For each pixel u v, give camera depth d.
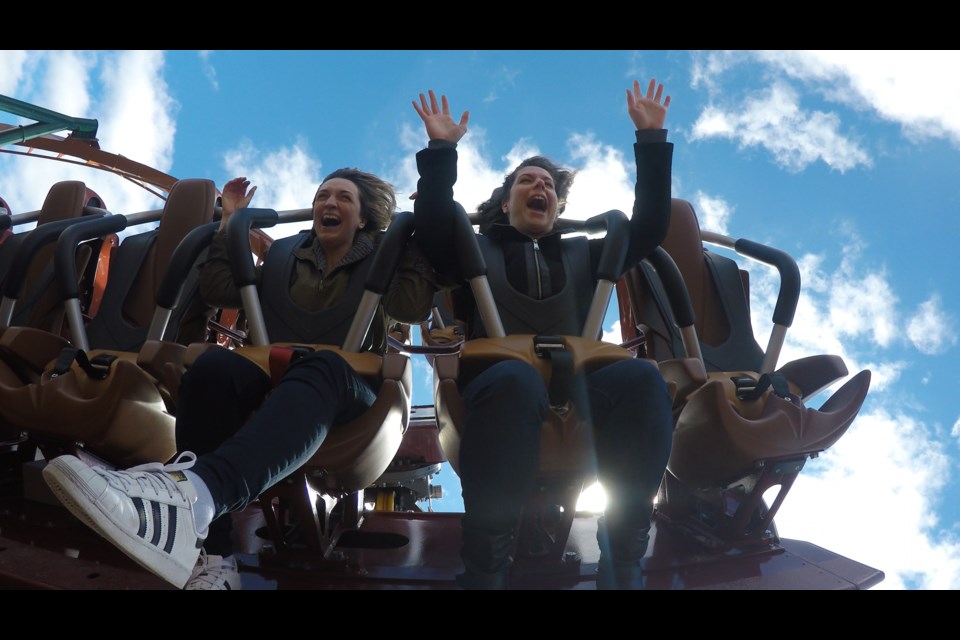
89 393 2.13
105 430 2.12
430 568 1.99
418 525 2.52
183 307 2.51
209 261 2.30
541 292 2.19
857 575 2.13
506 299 2.15
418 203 2.04
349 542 2.40
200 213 2.72
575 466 1.86
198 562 1.69
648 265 2.71
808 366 2.47
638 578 1.77
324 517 2.11
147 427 2.21
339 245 2.28
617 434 1.76
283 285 2.22
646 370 1.75
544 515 2.23
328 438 1.86
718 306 2.71
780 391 2.24
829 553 2.33
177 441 1.78
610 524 1.78
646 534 1.78
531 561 2.04
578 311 2.18
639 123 2.19
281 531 1.98
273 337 2.17
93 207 3.06
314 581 1.92
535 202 2.29
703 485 2.38
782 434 2.21
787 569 2.16
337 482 1.98
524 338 1.95
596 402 1.82
